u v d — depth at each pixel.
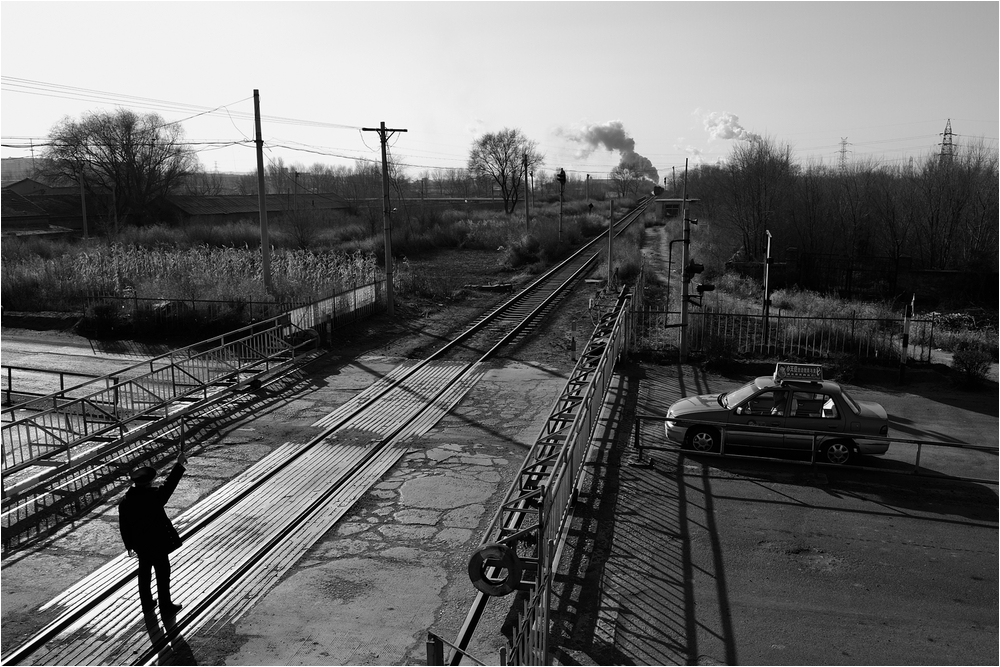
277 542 10.51
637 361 21.23
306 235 54.62
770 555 10.02
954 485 12.49
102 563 9.91
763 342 21.48
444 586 9.30
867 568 9.69
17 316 26.38
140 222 72.88
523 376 20.22
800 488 12.31
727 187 50.16
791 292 35.28
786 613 8.64
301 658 7.86
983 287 36.72
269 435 15.16
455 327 27.25
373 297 28.89
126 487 12.48
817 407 13.44
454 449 14.37
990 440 14.87
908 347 22.91
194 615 8.66
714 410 13.82
